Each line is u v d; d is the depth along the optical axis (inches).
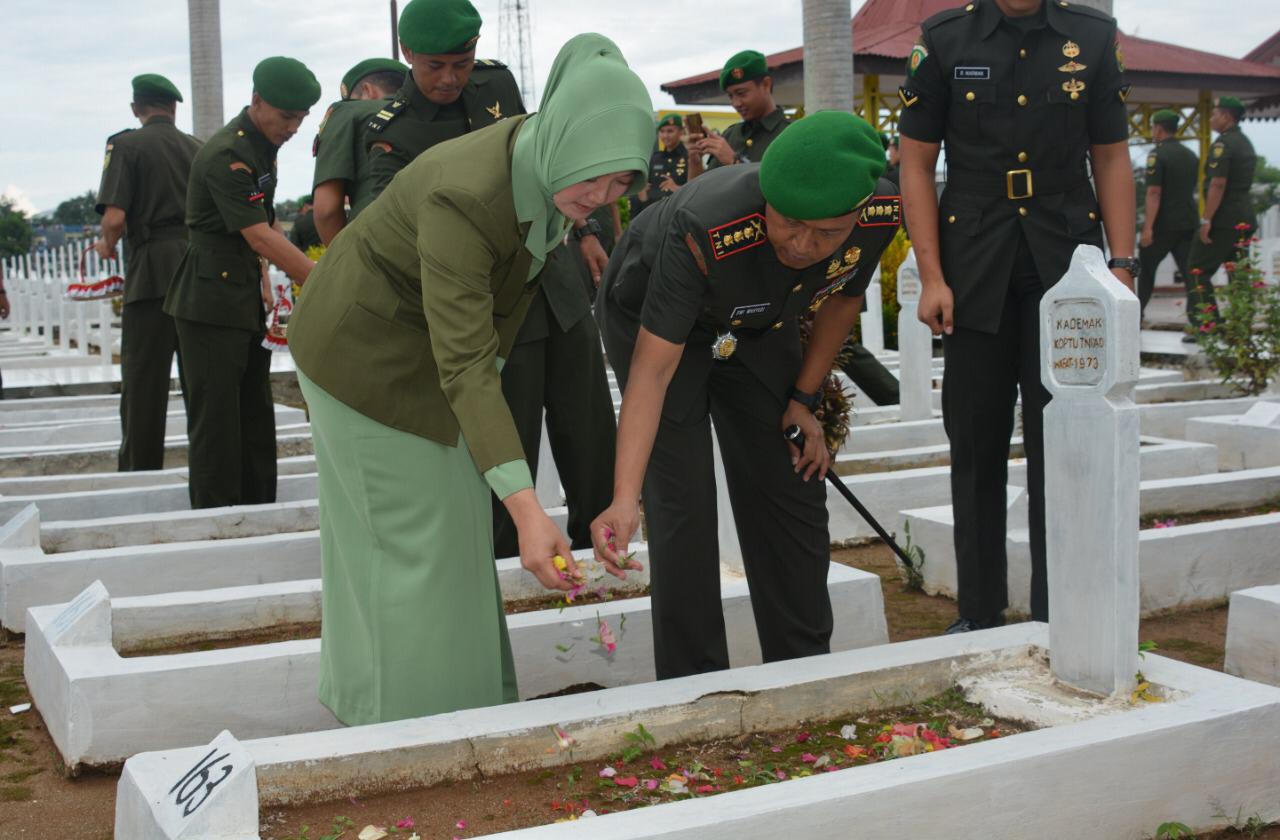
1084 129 148.9
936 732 112.9
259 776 98.2
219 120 593.6
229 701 129.8
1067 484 115.2
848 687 118.3
